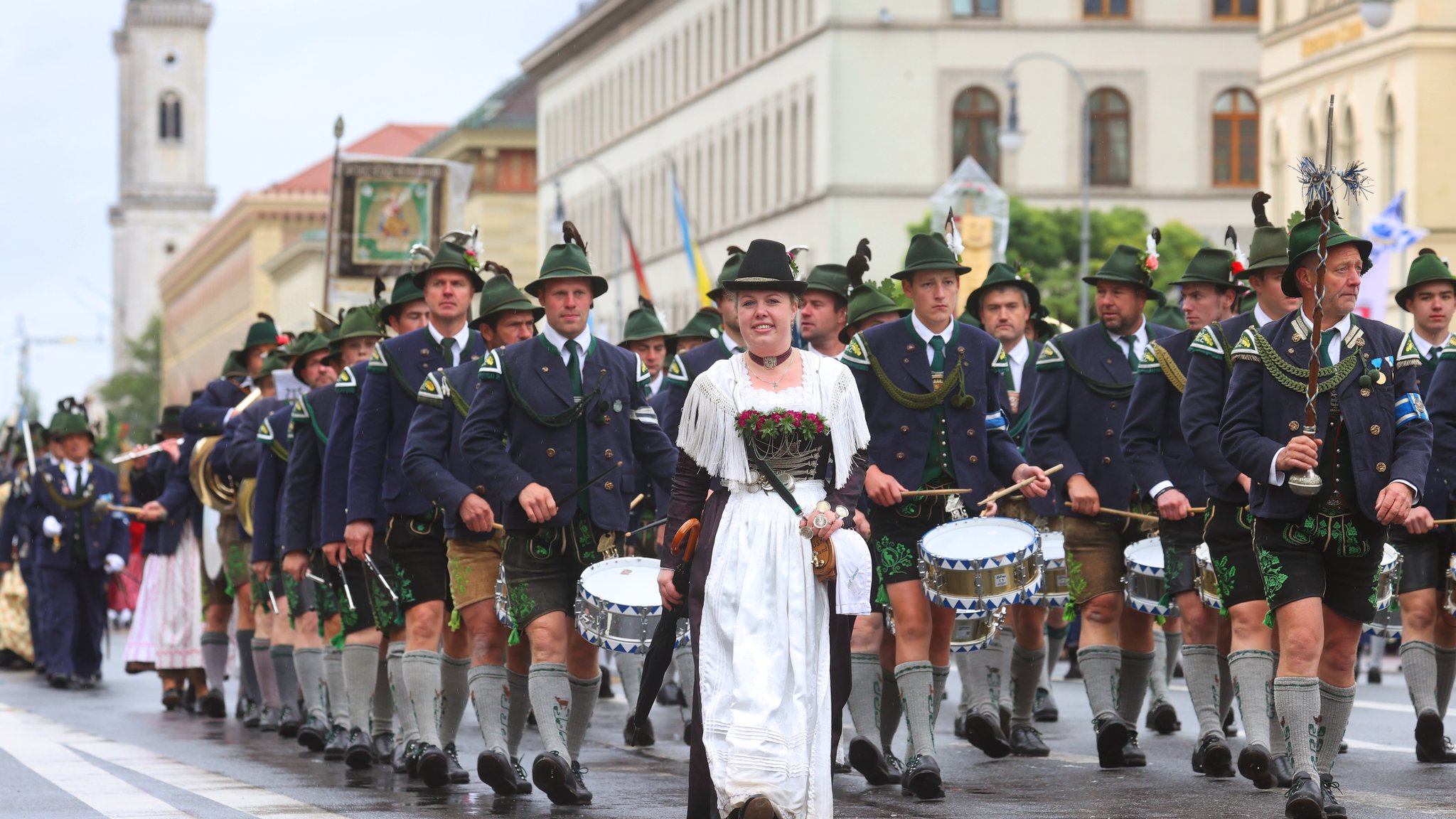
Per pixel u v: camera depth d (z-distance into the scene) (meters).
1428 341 16.61
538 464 13.31
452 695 15.12
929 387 14.47
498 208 130.12
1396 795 13.60
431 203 31.66
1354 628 12.46
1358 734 17.78
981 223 40.62
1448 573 15.41
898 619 13.98
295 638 17.97
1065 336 16.09
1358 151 69.31
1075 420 15.86
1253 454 12.09
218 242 198.25
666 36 106.50
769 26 94.31
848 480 11.22
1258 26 89.62
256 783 14.98
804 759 10.71
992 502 14.41
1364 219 67.75
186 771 15.94
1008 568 13.55
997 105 89.12
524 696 14.34
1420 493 12.04
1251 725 13.41
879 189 88.25
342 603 15.99
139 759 17.08
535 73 126.44
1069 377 15.94
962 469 14.46
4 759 17.05
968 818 12.57
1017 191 89.06
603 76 115.62
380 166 31.45
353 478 14.86
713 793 11.03
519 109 131.88
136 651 25.50
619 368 13.60
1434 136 65.94
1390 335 12.32
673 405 17.33
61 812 13.20
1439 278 16.36
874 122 88.50
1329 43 71.06
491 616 13.90
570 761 13.41
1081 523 15.55
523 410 13.34
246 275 185.88
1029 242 75.12
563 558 13.35
